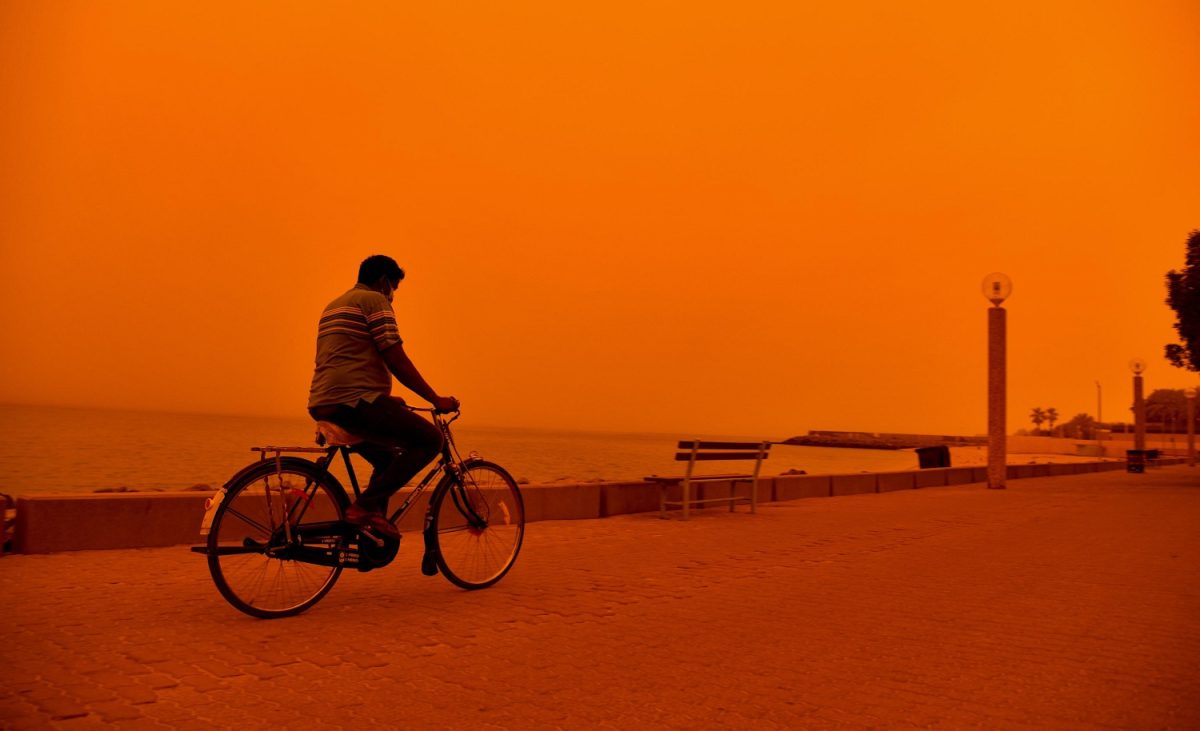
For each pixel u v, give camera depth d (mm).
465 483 6242
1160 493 19641
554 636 4922
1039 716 3656
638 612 5621
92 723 3268
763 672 4273
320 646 4535
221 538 5062
